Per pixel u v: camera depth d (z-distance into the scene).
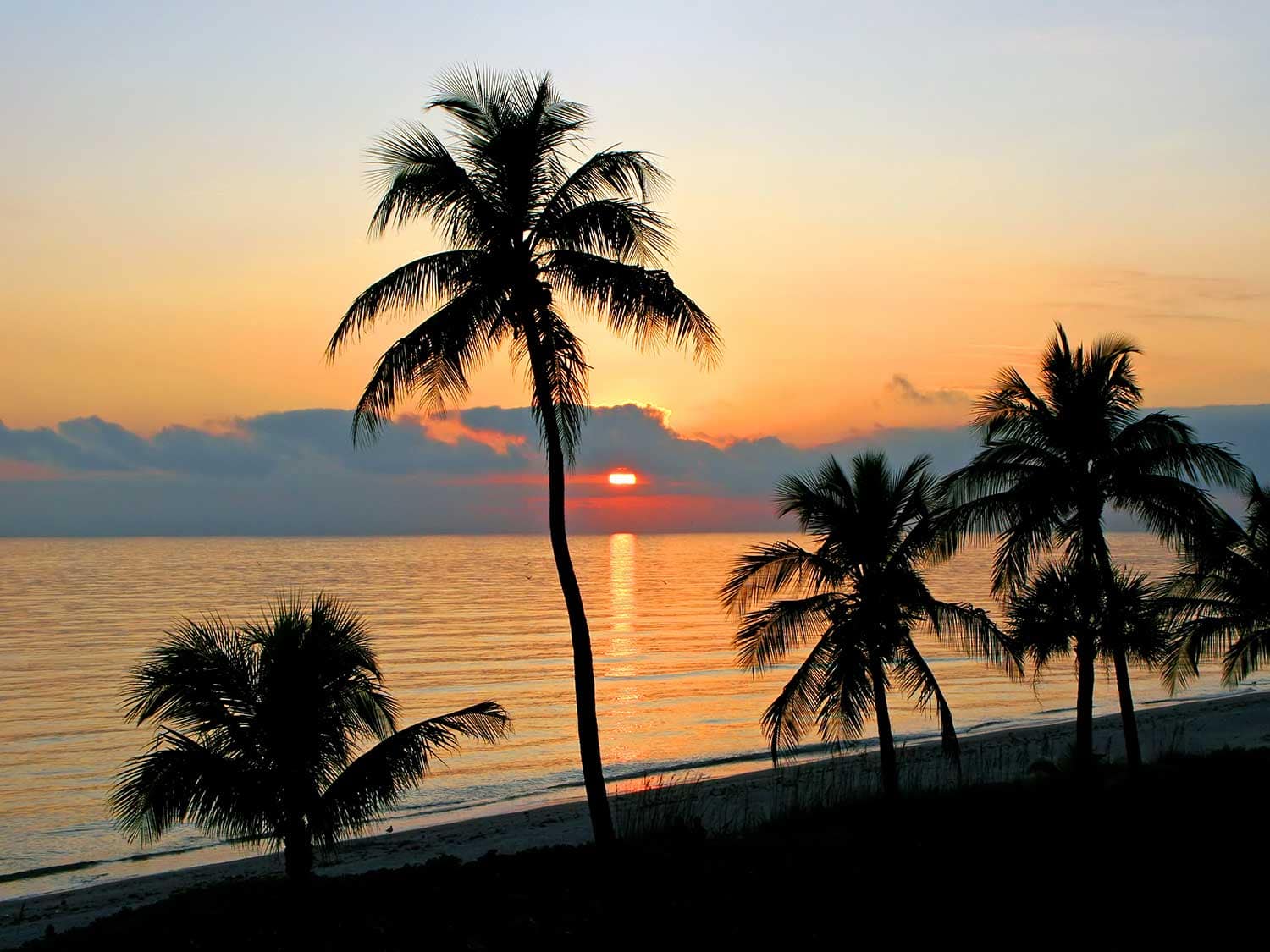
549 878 14.26
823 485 22.31
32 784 36.62
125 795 14.80
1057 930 11.40
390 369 14.91
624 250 15.21
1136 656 23.77
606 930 11.73
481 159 15.16
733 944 11.22
